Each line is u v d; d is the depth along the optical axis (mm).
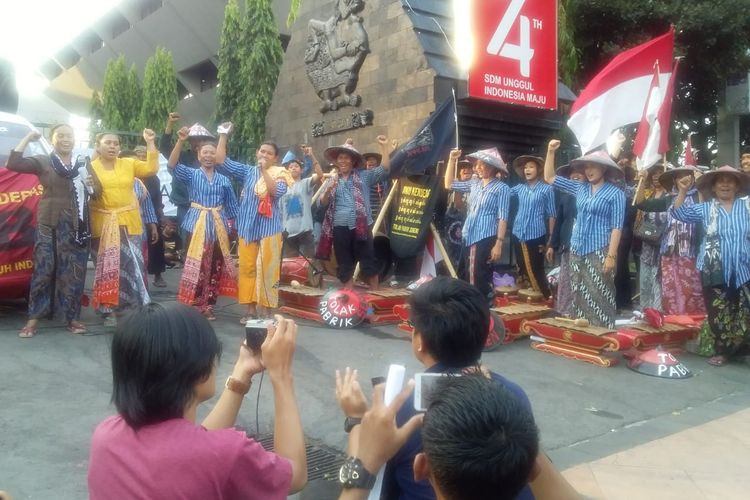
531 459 1593
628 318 8797
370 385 5672
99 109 27969
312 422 4895
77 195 6656
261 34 17109
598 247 7078
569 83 14008
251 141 16859
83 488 3758
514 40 10406
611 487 4074
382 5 11125
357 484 2051
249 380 2545
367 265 8469
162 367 1964
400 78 10781
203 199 7508
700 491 4051
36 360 5910
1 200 6969
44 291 6652
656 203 8000
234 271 7727
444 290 2549
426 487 2287
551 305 9055
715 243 6898
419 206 8625
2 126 8156
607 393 5910
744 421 5336
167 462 1898
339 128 11984
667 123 7895
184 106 35062
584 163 7133
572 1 14883
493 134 10961
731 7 18250
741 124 24562
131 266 6883
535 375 6305
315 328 7660
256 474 1998
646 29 18781
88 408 4918
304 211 9031
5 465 3967
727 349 6984
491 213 8031
